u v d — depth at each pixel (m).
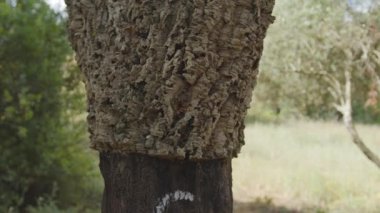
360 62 9.33
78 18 2.04
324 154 13.62
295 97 13.12
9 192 7.25
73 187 8.09
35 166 7.43
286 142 15.67
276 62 10.07
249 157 13.54
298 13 8.89
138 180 1.92
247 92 1.96
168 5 1.83
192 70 1.81
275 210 9.35
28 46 7.35
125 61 1.89
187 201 1.92
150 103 1.85
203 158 1.89
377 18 8.57
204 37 1.81
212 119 1.87
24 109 7.23
